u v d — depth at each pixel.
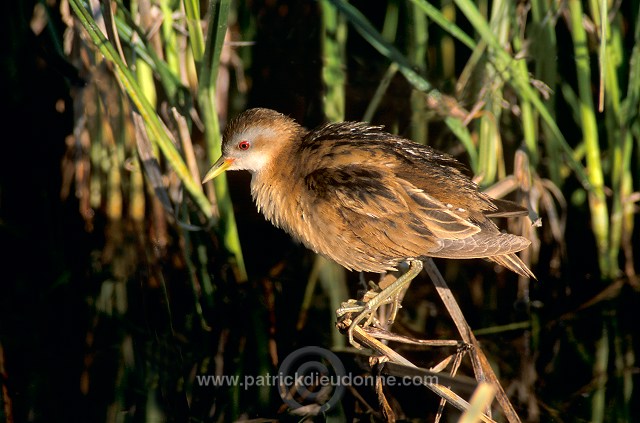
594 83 11.33
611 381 9.48
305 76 12.79
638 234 11.25
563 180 11.37
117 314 10.61
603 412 8.91
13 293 10.84
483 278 11.23
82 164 11.38
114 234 11.40
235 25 12.28
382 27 12.66
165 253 11.20
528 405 9.05
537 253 11.09
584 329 10.35
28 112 11.83
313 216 8.47
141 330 10.34
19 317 10.41
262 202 9.14
